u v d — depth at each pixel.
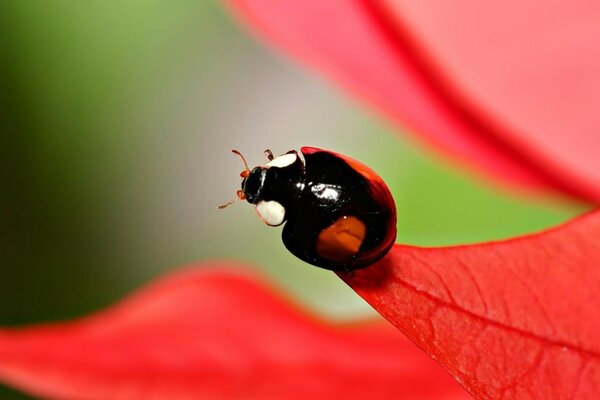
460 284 0.08
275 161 0.09
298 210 0.09
